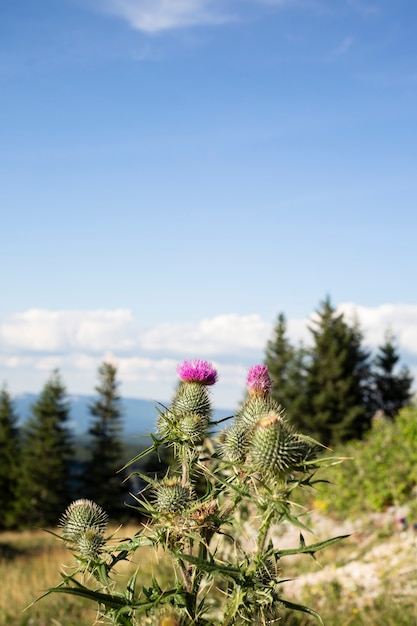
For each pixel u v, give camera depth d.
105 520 3.14
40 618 9.38
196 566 2.59
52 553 20.56
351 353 51.44
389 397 54.78
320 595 9.68
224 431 3.30
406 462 14.73
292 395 49.84
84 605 9.66
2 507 53.38
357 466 15.43
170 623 2.41
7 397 57.28
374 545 12.13
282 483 2.91
